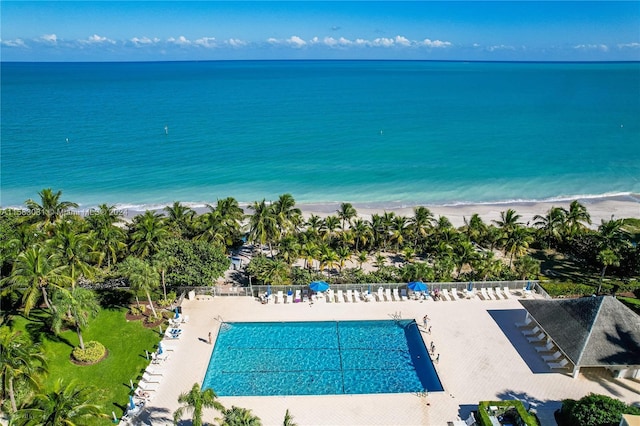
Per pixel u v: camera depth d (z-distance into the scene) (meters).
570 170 107.50
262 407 34.84
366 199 88.38
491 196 91.00
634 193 93.06
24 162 105.94
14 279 39.59
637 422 28.45
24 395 31.50
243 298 50.16
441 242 58.16
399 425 33.25
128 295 50.03
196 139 131.38
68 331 43.62
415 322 45.78
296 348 42.81
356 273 54.00
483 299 49.97
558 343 38.56
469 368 39.16
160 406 34.88
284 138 135.38
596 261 58.38
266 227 58.44
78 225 55.19
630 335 37.22
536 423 31.94
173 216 60.28
